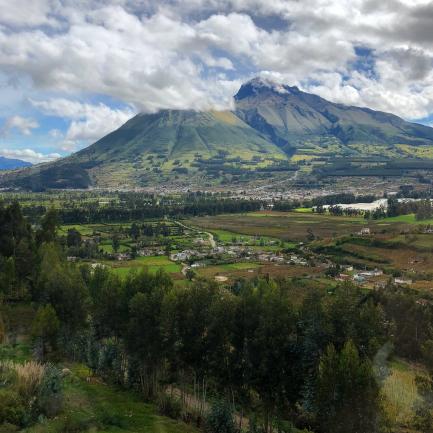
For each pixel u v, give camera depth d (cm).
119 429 3406
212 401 4622
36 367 3650
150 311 4694
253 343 3969
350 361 3094
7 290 7900
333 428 3141
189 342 4472
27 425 2952
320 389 3209
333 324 3600
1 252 9062
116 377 5278
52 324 5816
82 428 3186
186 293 4588
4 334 6291
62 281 6444
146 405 4378
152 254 16462
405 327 5803
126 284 5431
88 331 6506
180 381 5081
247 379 4094
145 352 4791
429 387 3378
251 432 3853
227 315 4228
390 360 3719
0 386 3253
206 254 16312
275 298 4041
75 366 5694
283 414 4109
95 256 15588
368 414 3059
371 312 3672
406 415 3142
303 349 3719
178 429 3803
